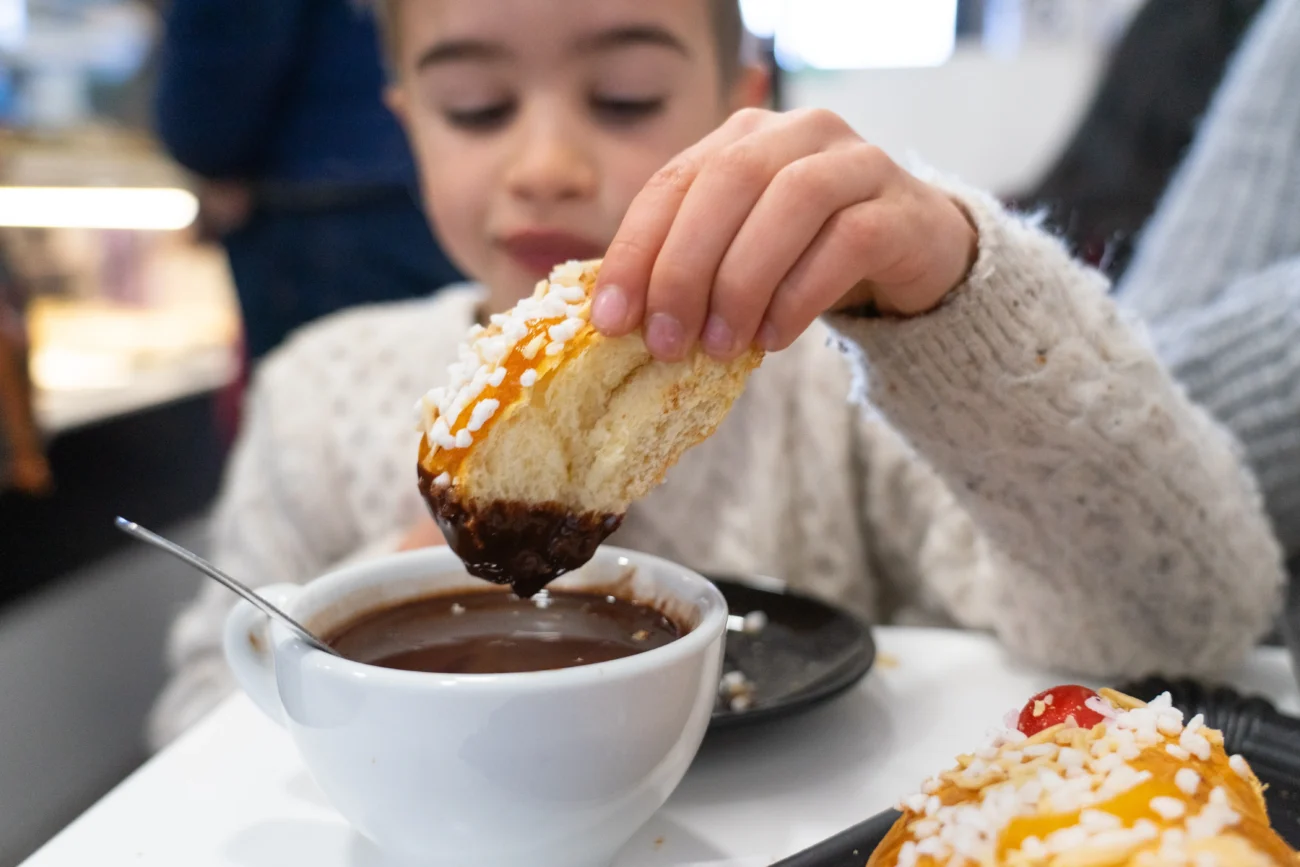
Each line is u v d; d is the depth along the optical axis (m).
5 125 1.36
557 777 0.25
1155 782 0.22
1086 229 0.91
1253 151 0.67
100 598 1.23
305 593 0.29
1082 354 0.35
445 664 0.27
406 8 0.56
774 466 0.60
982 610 0.46
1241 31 0.91
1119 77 0.97
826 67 1.38
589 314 0.27
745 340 0.28
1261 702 0.31
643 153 0.53
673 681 0.25
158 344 1.52
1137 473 0.36
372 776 0.25
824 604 0.40
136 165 1.42
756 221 0.28
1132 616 0.38
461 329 0.67
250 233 1.01
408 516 0.64
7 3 1.39
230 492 0.71
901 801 0.25
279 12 0.89
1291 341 0.51
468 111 0.54
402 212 0.99
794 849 0.28
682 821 0.29
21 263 1.42
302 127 0.96
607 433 0.27
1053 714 0.27
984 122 1.35
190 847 0.28
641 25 0.51
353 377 0.69
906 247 0.31
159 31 1.05
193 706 0.55
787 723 0.34
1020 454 0.36
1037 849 0.22
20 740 0.90
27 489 1.12
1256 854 0.21
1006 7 1.34
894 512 0.58
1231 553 0.38
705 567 0.58
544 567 0.27
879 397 0.36
